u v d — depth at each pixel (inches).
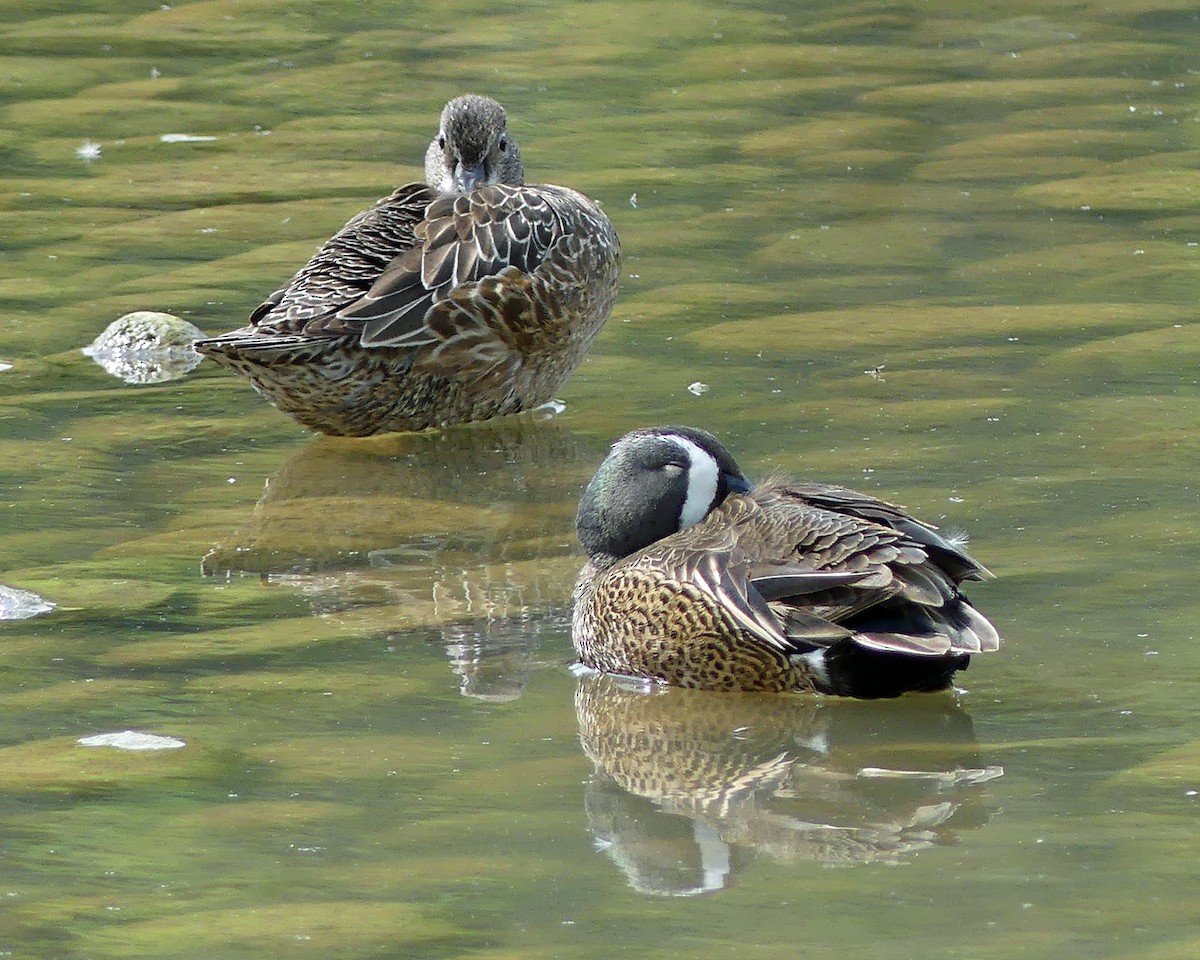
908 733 358.9
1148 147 852.0
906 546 370.6
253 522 481.4
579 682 388.5
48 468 519.2
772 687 383.2
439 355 547.2
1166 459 500.1
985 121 902.4
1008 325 624.1
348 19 1154.0
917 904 285.1
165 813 321.4
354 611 422.9
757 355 605.0
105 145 890.1
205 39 1107.3
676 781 336.5
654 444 431.2
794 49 1057.5
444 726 361.1
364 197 803.4
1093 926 275.6
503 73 1018.1
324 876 298.7
